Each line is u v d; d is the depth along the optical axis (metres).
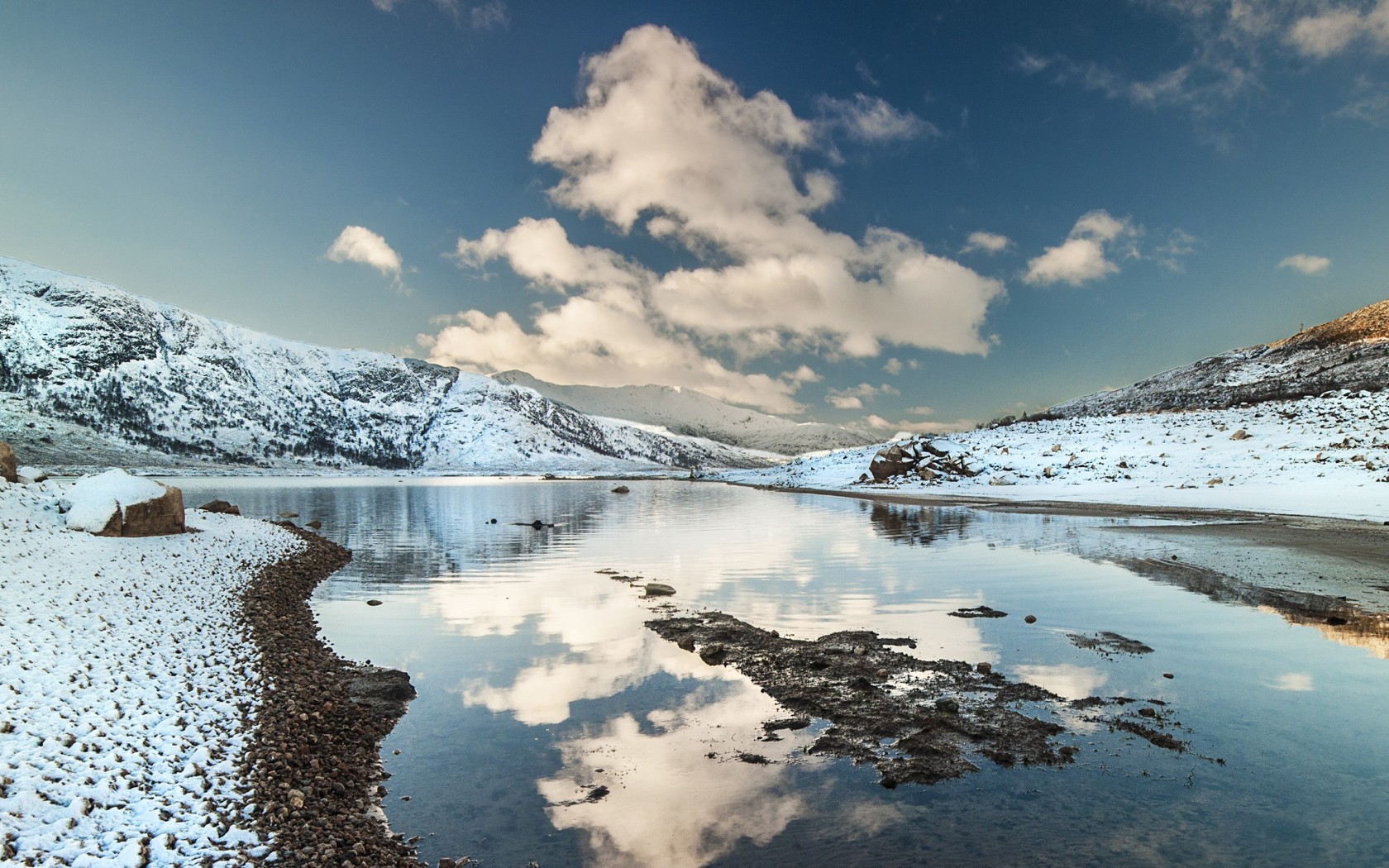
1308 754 7.25
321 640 12.78
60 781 6.02
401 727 8.63
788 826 6.12
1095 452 49.75
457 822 6.37
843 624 12.92
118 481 19.44
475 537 30.12
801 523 32.91
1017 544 22.80
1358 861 5.37
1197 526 25.72
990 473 50.94
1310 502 29.80
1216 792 6.50
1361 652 10.55
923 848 5.70
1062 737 7.77
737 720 8.56
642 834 6.07
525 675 10.58
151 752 6.93
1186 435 48.84
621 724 8.55
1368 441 37.53
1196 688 9.20
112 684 8.38
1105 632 11.91
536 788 6.98
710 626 13.02
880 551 22.28
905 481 54.62
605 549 25.14
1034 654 10.77
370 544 27.83
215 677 9.57
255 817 6.17
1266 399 61.44
